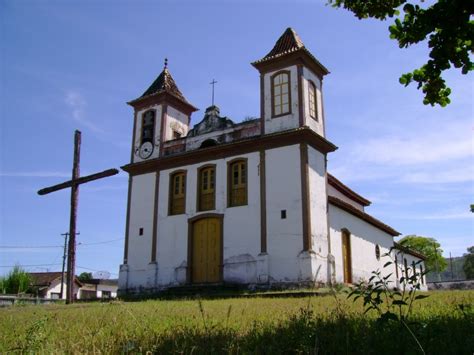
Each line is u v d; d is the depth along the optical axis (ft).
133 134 92.48
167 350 13.04
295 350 12.17
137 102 93.25
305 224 67.51
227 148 77.20
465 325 14.85
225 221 75.10
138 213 86.07
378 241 97.55
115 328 17.54
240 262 71.56
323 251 69.51
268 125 74.90
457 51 20.22
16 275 121.70
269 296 53.16
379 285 13.34
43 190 61.77
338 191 93.66
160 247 81.35
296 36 79.51
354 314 19.15
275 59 76.13
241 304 32.83
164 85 92.22
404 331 12.64
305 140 70.90
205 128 83.15
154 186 85.51
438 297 32.04
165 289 78.07
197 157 81.15
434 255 167.02
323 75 81.05
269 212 70.95
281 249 68.39
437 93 21.36
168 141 87.35
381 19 22.62
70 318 23.32
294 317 16.88
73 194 60.49
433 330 12.81
